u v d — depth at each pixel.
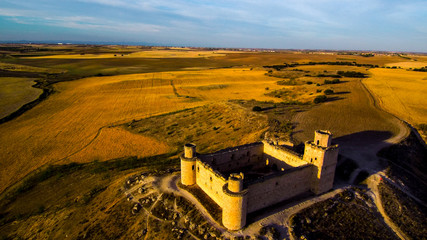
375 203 40.28
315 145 41.44
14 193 49.69
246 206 34.59
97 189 49.09
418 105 92.31
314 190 41.91
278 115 80.06
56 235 39.09
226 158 48.50
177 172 51.28
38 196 49.00
